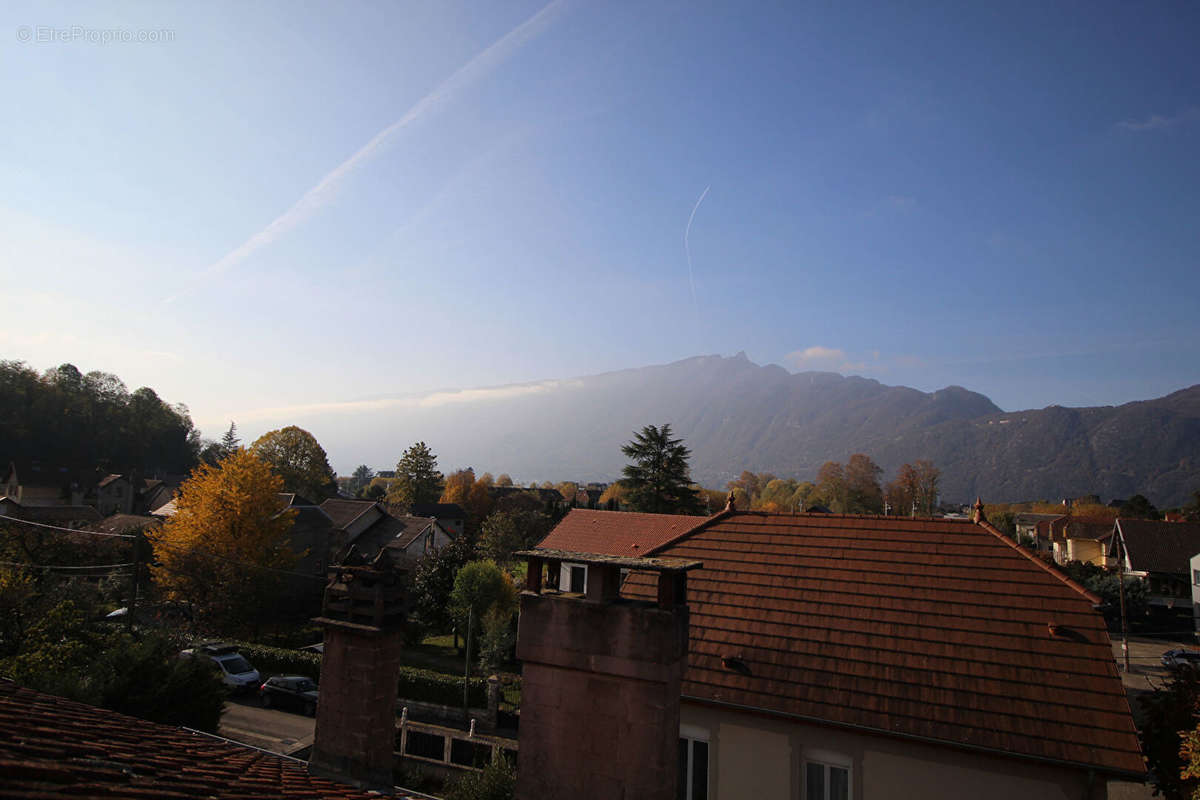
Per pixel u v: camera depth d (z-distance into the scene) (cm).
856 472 14212
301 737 2317
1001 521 9769
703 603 1505
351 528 5512
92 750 402
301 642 3703
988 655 1251
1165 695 1518
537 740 610
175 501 3750
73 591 2941
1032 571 1376
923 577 1430
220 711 1814
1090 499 12600
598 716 595
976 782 1137
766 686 1302
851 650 1327
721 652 1387
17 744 357
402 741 2133
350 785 617
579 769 592
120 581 3875
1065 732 1109
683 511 5731
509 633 3525
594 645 601
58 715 480
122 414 11412
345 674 649
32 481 9150
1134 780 1030
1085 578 5588
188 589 3447
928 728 1166
